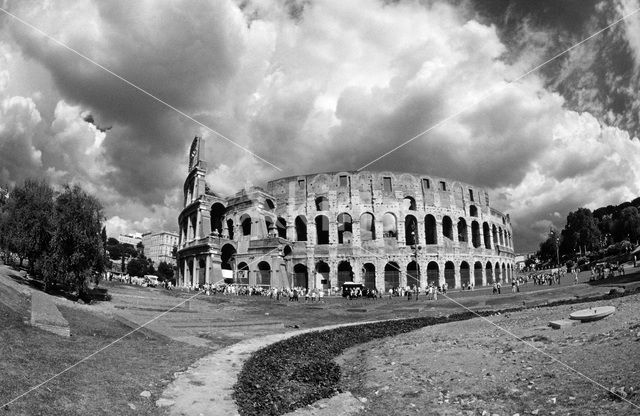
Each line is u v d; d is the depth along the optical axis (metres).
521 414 14.98
